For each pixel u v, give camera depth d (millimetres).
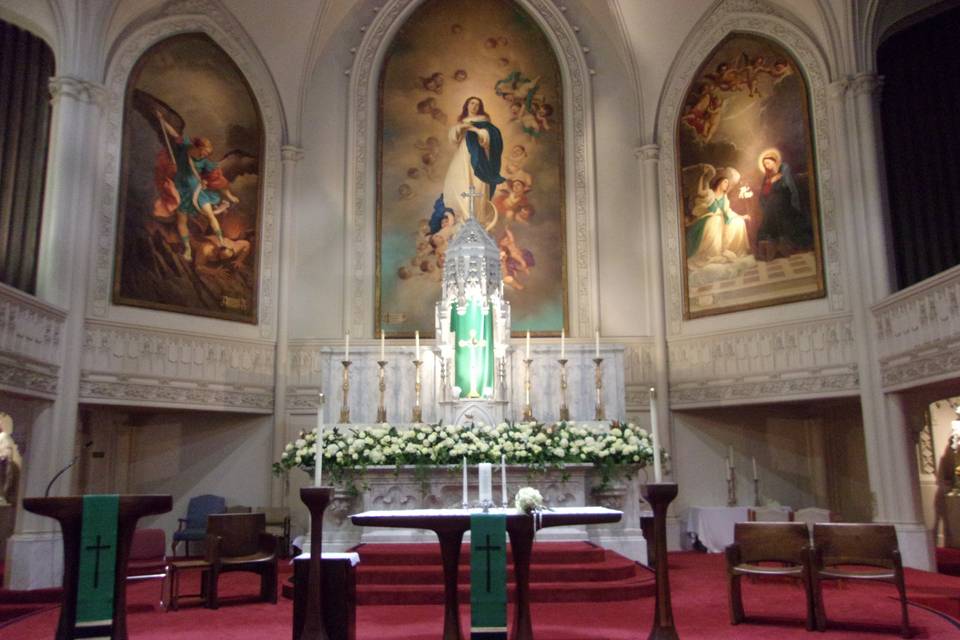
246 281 15859
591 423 13203
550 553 10141
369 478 11734
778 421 16438
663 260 16484
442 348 13578
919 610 8641
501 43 17453
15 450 14531
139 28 14789
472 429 12023
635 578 9898
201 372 14867
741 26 16047
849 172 14141
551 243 16781
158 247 14688
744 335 15266
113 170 14219
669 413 15969
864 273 13758
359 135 16969
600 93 17281
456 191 16922
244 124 16250
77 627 6730
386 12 17250
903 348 12664
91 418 15195
